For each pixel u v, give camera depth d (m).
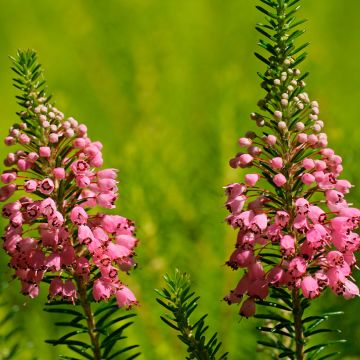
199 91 0.57
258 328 0.38
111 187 0.38
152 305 0.45
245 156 0.37
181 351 0.45
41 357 0.45
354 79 0.59
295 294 0.38
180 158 0.48
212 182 0.47
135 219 0.46
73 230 0.38
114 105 0.57
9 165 0.38
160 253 0.46
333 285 0.37
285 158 0.37
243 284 0.37
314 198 0.45
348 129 0.48
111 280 0.38
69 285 0.38
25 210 0.37
